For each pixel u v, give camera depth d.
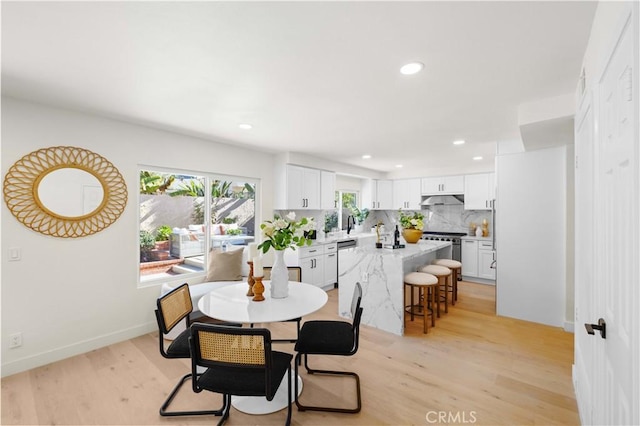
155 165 3.24
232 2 1.27
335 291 4.93
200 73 1.95
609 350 1.08
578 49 1.66
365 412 1.91
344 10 1.33
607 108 1.10
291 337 3.08
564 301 3.20
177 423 1.83
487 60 1.79
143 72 1.93
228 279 3.64
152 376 2.33
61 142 2.58
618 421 0.95
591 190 1.45
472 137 3.62
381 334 3.12
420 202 6.34
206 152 3.75
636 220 0.75
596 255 1.34
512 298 3.52
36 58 1.74
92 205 2.76
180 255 3.58
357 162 5.48
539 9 1.33
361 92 2.27
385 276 3.22
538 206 3.32
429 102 2.47
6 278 2.32
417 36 1.54
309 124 3.09
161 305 1.96
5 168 2.31
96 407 1.97
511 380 2.25
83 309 2.73
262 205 4.49
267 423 1.84
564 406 1.95
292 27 1.46
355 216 6.77
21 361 2.38
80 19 1.38
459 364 2.49
